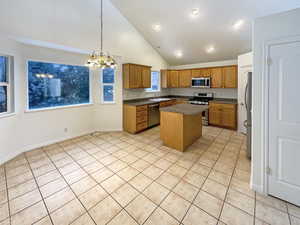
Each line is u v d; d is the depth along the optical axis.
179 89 6.80
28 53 3.22
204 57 5.62
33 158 2.97
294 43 1.63
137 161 2.87
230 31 4.00
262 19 1.81
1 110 2.86
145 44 5.39
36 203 1.83
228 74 5.09
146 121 4.86
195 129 3.83
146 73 5.20
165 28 4.43
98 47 3.94
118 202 1.84
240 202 1.83
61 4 3.19
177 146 3.35
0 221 1.58
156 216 1.64
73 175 2.41
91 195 1.96
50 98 3.73
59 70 3.85
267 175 1.92
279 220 1.57
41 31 2.97
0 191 2.03
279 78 1.75
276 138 1.83
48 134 3.65
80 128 4.30
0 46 2.66
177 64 6.70
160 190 2.06
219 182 2.22
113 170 2.56
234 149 3.39
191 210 1.72
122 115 4.79
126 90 5.09
